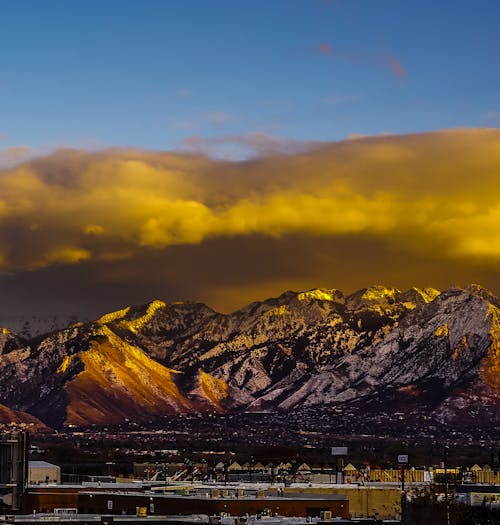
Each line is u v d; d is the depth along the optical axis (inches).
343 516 6771.7
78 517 5019.7
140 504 6737.2
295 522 5487.2
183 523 4953.3
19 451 6619.1
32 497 6722.4
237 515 6264.8
